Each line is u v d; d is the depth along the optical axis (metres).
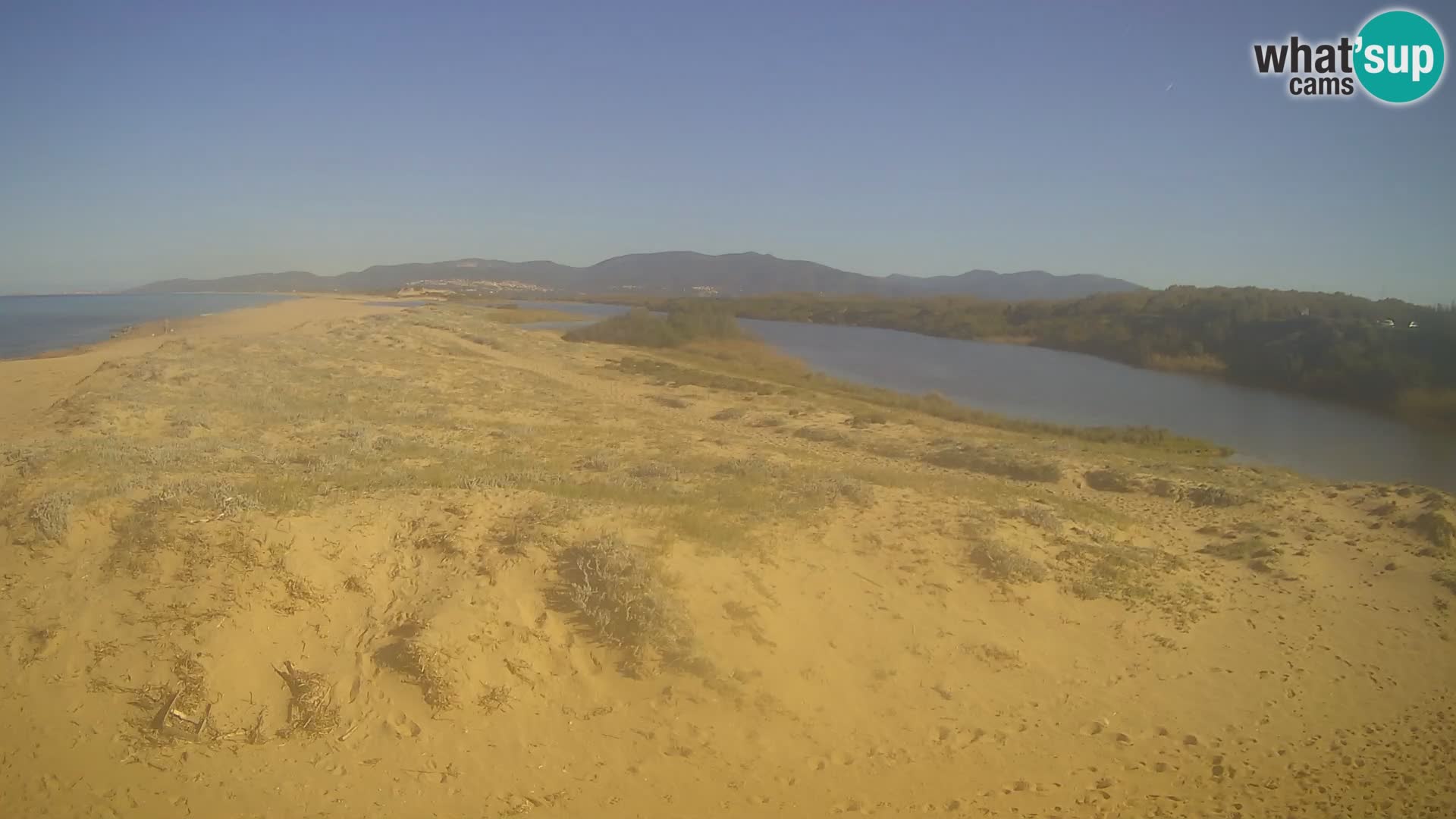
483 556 7.74
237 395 19.84
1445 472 21.50
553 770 5.84
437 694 6.19
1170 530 13.21
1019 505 12.53
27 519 7.48
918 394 35.66
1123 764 6.60
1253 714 7.55
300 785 5.39
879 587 8.83
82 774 5.24
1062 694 7.59
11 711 5.64
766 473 13.80
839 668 7.43
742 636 7.43
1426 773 6.64
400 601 7.09
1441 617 10.00
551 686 6.58
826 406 27.81
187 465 10.41
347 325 45.66
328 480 9.66
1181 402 34.66
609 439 18.94
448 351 38.09
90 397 17.69
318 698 6.04
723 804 5.69
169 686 5.93
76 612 6.45
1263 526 13.37
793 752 6.32
